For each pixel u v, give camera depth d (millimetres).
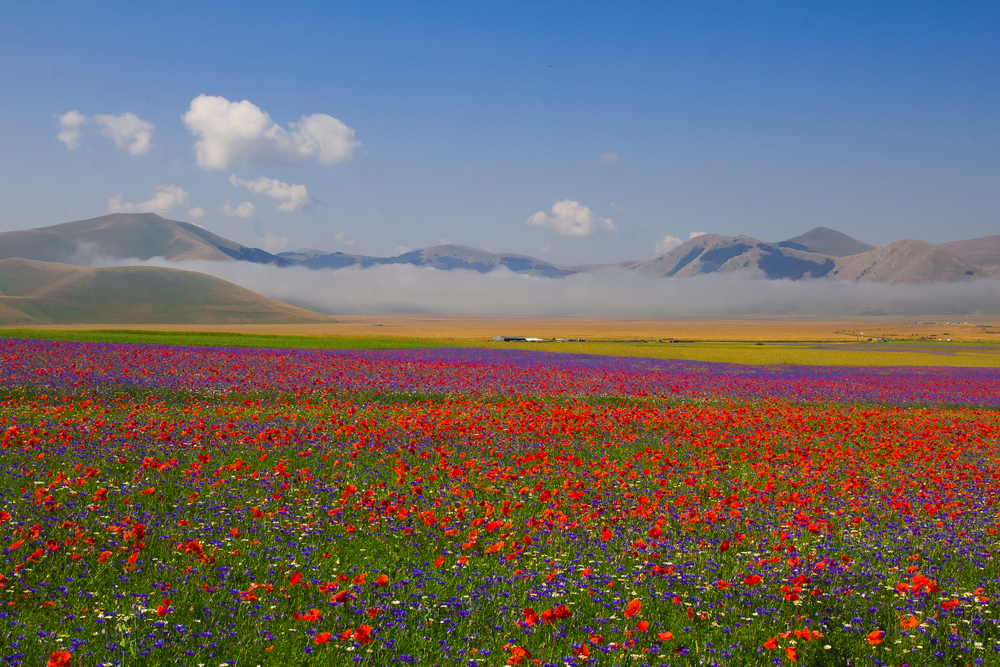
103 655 6086
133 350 42406
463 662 6348
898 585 8109
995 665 6652
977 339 166250
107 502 10617
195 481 12195
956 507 12508
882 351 93562
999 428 23141
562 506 11891
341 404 24531
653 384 35250
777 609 7762
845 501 13055
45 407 20000
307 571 8414
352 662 6230
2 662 5754
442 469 14000
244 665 6188
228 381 29000
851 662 6738
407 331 191375
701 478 14656
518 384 32938
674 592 8070
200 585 7691
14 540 8469
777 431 21000
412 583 8125
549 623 6922
